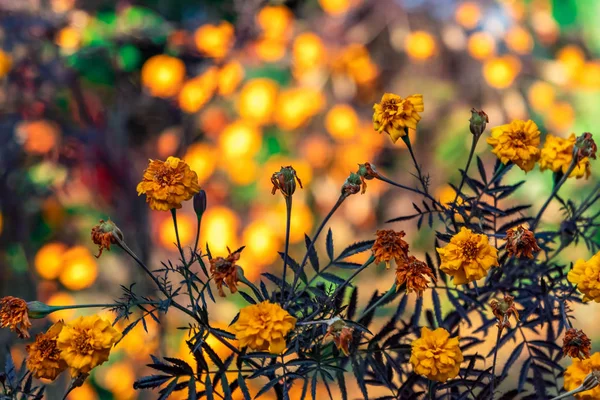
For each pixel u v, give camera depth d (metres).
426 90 3.05
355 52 2.95
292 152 2.82
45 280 2.60
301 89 2.85
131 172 2.64
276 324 1.32
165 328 2.19
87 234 2.63
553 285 1.46
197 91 2.75
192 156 2.73
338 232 2.88
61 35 2.61
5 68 2.53
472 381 1.43
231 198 2.74
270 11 2.93
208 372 1.38
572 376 1.38
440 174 3.03
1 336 2.24
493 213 1.51
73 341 1.34
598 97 3.13
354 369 1.40
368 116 2.97
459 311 1.46
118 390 2.31
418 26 3.05
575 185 2.89
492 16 3.09
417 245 2.93
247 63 2.85
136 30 2.68
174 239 2.61
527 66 3.09
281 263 2.74
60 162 2.57
